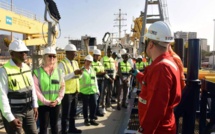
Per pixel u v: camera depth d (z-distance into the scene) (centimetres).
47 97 372
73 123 509
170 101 185
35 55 664
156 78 174
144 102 192
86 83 561
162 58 187
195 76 276
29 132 324
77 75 437
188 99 278
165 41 188
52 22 457
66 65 453
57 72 392
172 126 193
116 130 533
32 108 331
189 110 278
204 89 279
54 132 393
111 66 766
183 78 282
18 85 304
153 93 172
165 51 193
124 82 741
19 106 305
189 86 277
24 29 937
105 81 705
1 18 776
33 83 336
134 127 365
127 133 337
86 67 567
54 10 452
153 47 196
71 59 466
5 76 294
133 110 460
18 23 888
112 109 745
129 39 2219
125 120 609
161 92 170
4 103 288
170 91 180
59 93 392
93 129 543
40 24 1067
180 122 389
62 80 402
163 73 173
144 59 1166
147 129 172
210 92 260
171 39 190
